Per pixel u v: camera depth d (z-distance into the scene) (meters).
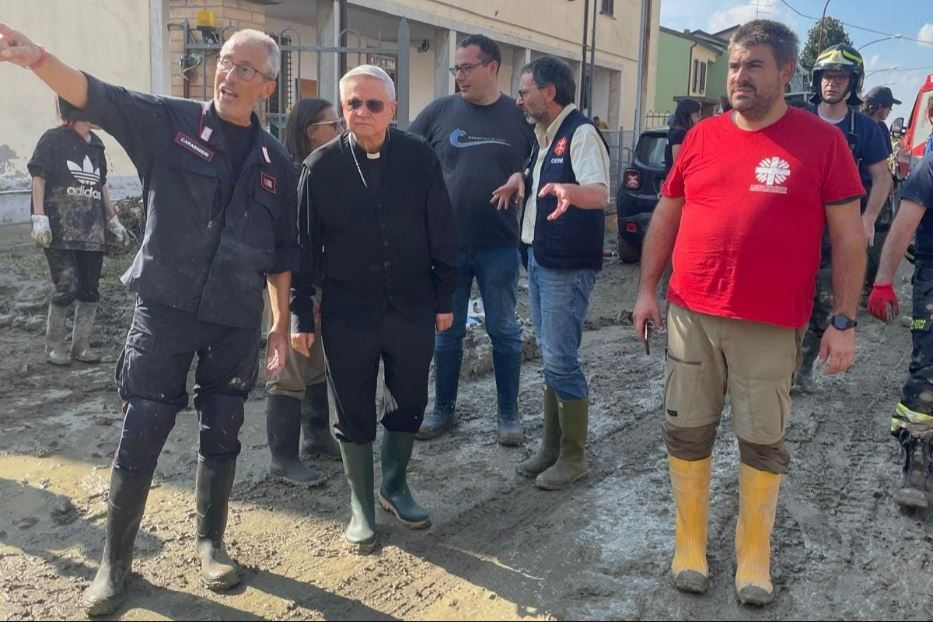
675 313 3.33
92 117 2.98
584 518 3.97
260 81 3.19
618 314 8.54
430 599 3.29
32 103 10.35
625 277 10.71
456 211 4.77
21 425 4.92
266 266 3.33
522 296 8.91
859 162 5.48
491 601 3.27
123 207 9.50
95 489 4.15
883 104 9.52
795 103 5.92
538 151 4.27
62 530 3.77
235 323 3.24
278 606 3.22
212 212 3.18
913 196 3.93
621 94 23.95
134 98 3.07
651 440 4.98
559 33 20.45
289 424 4.28
